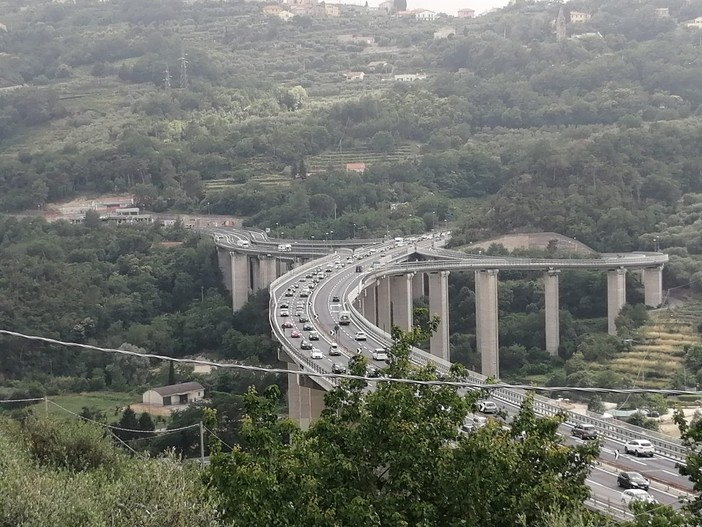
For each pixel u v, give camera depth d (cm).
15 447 6253
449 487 5525
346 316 16312
